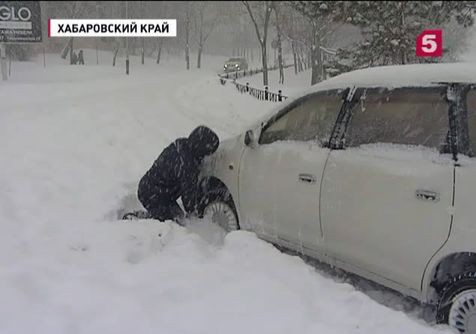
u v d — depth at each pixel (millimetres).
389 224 3338
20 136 8797
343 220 3633
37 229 4703
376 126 3609
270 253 4059
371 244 3461
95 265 3902
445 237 3045
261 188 4355
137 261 4121
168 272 3801
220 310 3270
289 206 4070
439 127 3252
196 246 4410
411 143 3373
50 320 3062
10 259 3947
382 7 13773
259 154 4453
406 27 13805
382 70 3803
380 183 3412
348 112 3807
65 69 42031
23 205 5402
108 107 14156
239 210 4672
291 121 4277
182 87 25984
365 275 3586
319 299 3422
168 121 12680
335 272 4152
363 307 3299
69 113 11898
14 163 7043
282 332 3025
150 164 7863
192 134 5117
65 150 8172
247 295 3447
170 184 5270
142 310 3232
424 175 3186
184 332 3008
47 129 9625
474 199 2947
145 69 53062
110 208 5613
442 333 3025
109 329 3008
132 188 6547
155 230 4605
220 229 5000
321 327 3078
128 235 4461
